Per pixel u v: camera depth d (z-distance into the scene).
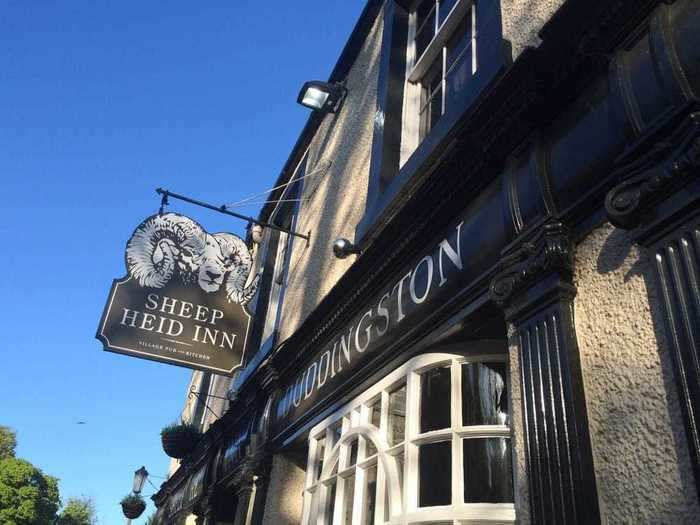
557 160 2.60
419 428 3.32
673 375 1.84
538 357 2.40
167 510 11.98
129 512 12.49
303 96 7.11
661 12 2.17
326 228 6.38
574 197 2.47
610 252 2.27
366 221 4.83
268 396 6.37
